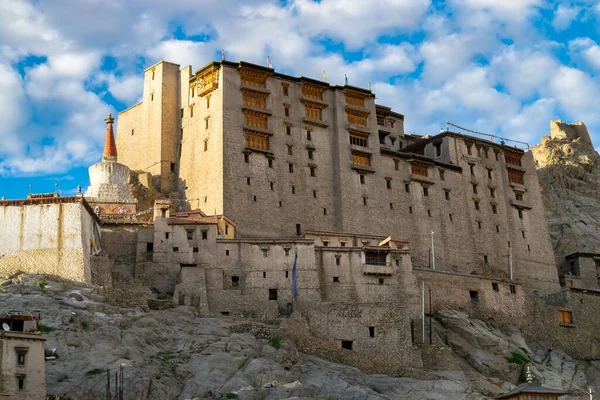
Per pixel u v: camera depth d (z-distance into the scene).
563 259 150.38
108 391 76.12
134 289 102.81
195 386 84.31
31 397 71.75
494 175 144.62
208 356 89.31
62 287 94.38
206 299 102.69
